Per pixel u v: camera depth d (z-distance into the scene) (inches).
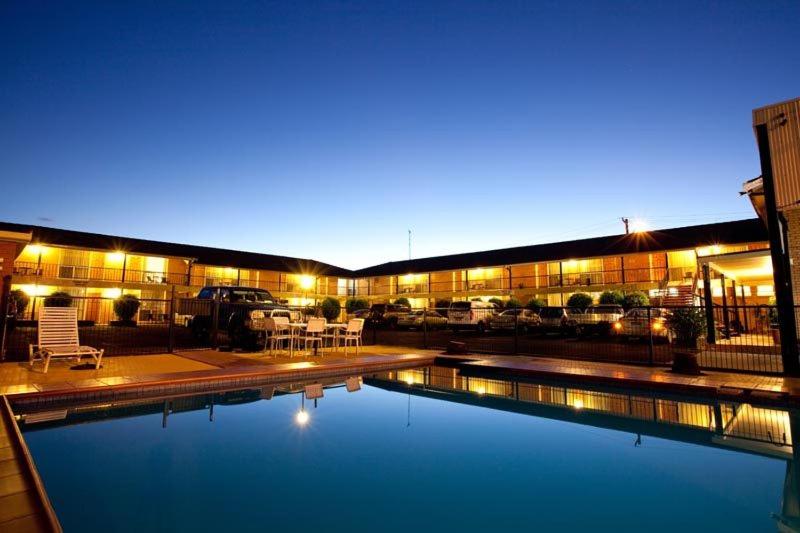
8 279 350.9
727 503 128.4
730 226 1023.6
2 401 207.5
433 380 343.0
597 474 150.1
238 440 181.8
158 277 1240.2
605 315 685.9
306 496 129.7
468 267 1328.7
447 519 116.9
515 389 306.8
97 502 122.6
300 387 305.4
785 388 261.0
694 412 239.1
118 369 313.4
